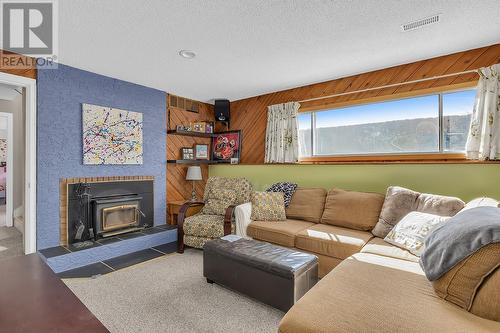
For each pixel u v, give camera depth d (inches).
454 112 110.7
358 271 64.2
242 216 120.6
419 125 118.8
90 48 101.7
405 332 40.8
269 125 161.5
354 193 116.0
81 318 42.3
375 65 120.9
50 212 114.5
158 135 157.4
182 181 174.2
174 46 100.7
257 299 79.7
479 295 45.8
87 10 76.8
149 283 97.0
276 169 158.6
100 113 129.0
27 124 108.8
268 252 84.9
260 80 141.6
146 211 150.3
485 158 98.4
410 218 88.4
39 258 67.0
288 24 85.5
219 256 89.9
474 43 99.0
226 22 84.1
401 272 63.5
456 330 40.8
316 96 146.3
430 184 109.3
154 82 144.2
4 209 237.1
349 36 93.7
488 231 48.4
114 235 133.6
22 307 45.1
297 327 44.6
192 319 74.9
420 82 115.8
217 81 142.9
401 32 90.9
